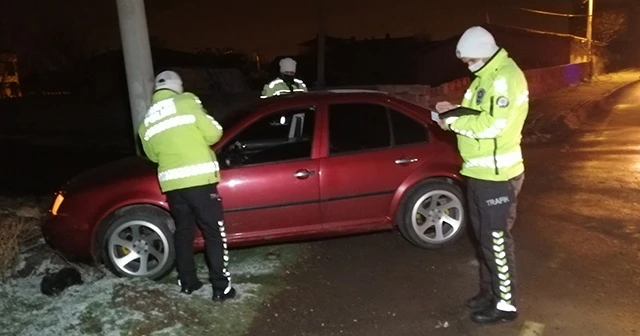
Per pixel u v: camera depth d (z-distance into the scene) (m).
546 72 28.67
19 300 4.98
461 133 4.15
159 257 5.46
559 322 4.46
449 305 4.84
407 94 14.66
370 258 5.95
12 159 13.90
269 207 5.62
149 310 4.73
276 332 4.51
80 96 25.28
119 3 6.56
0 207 7.55
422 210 6.01
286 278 5.51
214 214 4.87
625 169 9.60
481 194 4.24
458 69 40.53
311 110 5.88
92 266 5.66
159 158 4.85
